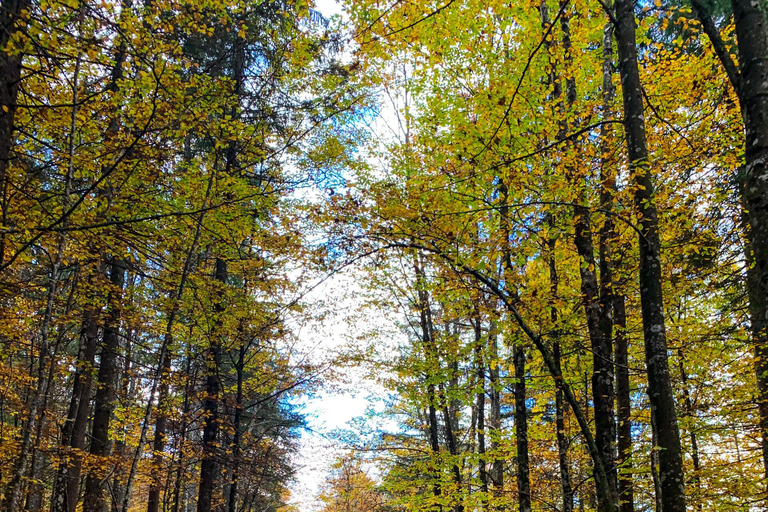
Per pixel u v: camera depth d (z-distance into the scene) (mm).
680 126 6543
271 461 9797
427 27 6164
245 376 12344
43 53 4566
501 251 6406
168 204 7449
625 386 6652
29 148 6098
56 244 6000
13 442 6629
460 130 6625
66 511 7441
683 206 6633
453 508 9938
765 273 3092
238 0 6453
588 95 8023
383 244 6375
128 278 10055
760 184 3211
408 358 9820
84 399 8227
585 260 6055
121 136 6121
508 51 7078
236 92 8586
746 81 3418
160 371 7020
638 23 6055
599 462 5023
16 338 6777
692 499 7344
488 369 9656
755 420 7234
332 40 7086
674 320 7426
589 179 6410
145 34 5574
